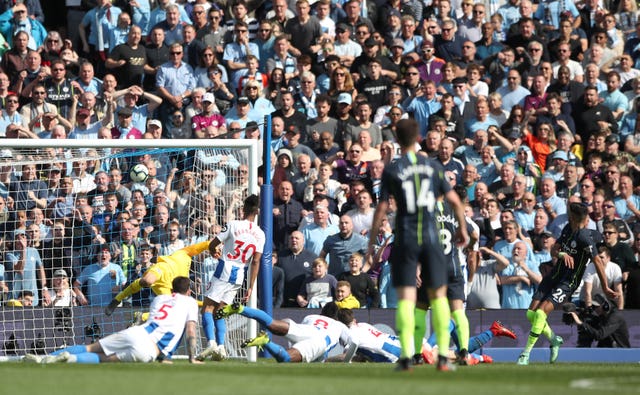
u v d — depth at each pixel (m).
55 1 83.25
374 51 74.88
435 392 24.12
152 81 74.00
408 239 31.58
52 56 74.94
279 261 59.09
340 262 59.12
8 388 25.80
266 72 75.88
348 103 70.44
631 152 73.75
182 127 70.31
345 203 64.31
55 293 55.38
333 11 81.19
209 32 76.19
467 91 74.56
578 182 68.12
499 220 62.31
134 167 58.12
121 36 76.62
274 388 25.38
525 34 79.94
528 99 74.88
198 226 56.09
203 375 30.55
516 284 59.41
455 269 40.72
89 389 25.30
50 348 53.25
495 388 25.27
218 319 46.47
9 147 50.47
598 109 74.75
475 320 56.91
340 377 29.84
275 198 63.91
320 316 46.59
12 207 57.06
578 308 55.53
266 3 81.50
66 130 68.38
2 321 52.44
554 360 48.25
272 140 68.62
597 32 81.94
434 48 79.19
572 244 46.03
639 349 54.81
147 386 26.05
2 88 68.69
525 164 69.00
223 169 56.44
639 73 80.31
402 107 73.38
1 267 55.81
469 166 65.56
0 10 79.69
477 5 80.75
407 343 32.06
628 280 59.09
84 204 57.69
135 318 47.31
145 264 56.50
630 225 65.62
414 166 31.70
